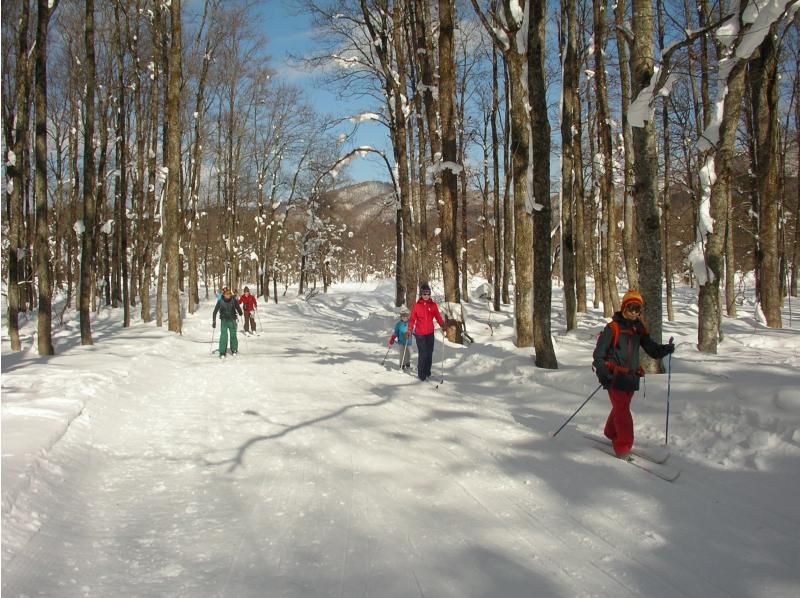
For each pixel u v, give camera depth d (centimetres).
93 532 420
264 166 4159
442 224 1497
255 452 617
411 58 2150
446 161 1492
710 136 1048
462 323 1471
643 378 784
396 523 431
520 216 1228
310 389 975
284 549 391
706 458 546
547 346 984
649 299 860
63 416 668
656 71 834
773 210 1509
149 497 491
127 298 2108
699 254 1072
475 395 900
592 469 537
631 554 378
